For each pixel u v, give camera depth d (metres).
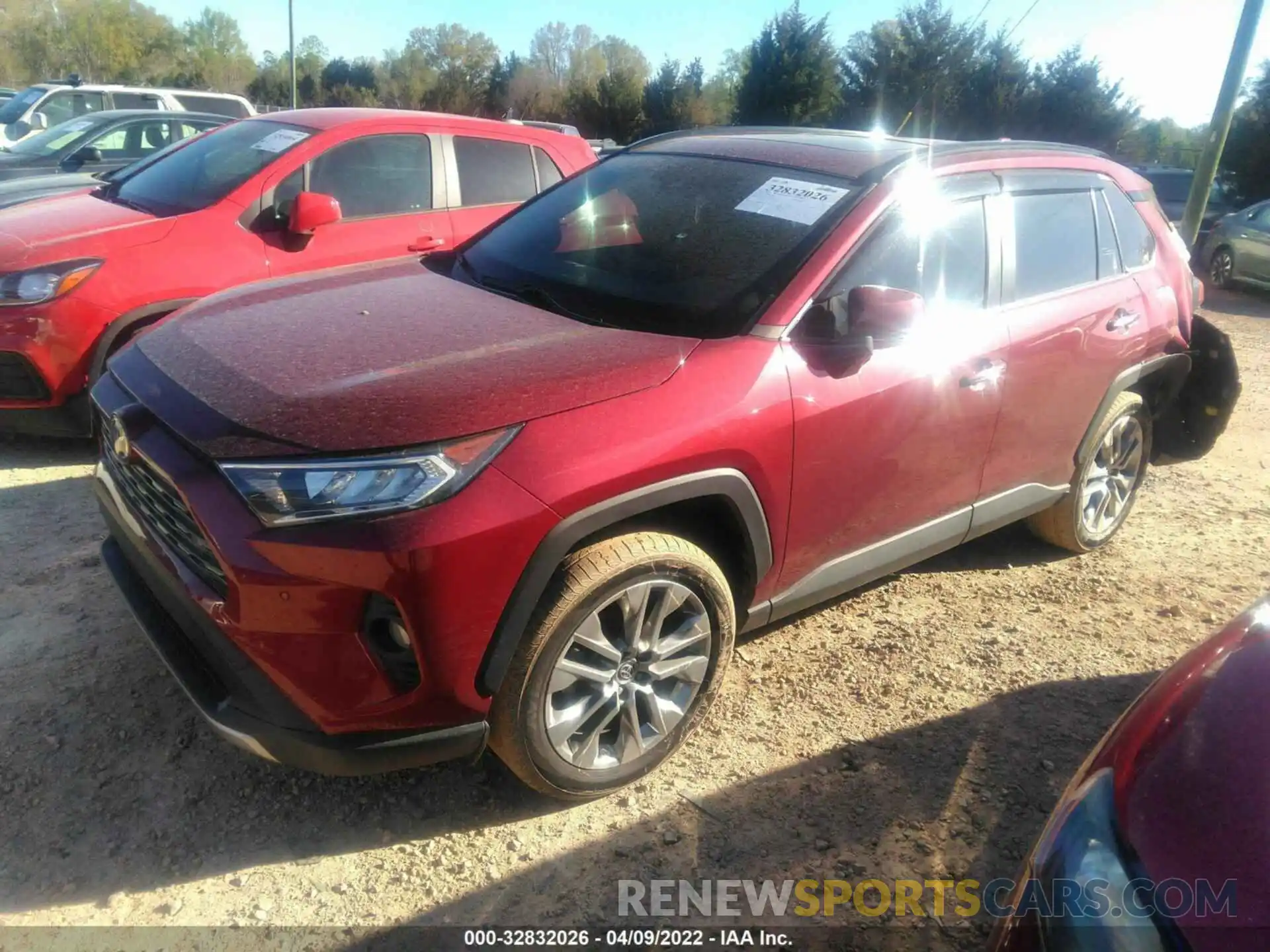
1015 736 3.17
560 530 2.33
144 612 2.67
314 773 2.80
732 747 3.02
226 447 2.27
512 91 51.62
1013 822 2.79
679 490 2.54
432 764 2.43
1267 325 11.07
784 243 3.04
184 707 3.00
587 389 2.48
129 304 4.73
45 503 4.34
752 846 2.64
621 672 2.68
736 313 2.86
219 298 3.21
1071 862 1.63
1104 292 3.94
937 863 2.63
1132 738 1.81
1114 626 3.93
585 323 2.92
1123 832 1.61
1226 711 1.75
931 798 2.86
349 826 2.63
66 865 2.44
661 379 2.58
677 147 3.87
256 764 2.81
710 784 2.86
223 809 2.65
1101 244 4.02
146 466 2.45
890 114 31.84
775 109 34.06
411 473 2.20
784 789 2.86
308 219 5.07
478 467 2.26
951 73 31.30
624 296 3.04
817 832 2.71
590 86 43.91
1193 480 5.71
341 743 2.30
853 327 2.79
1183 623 3.99
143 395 2.59
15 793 2.63
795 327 2.86
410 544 2.15
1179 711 1.81
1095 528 4.47
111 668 3.16
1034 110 30.84
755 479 2.74
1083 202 3.96
